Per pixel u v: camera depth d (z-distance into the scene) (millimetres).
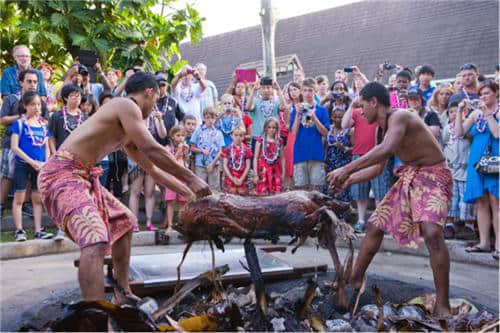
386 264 5121
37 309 3350
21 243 5383
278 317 3061
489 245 5113
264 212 2805
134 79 3195
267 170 6133
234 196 2891
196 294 3729
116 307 2500
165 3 10102
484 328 2742
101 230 2795
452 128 5652
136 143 2971
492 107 4980
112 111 3006
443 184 3412
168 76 9812
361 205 6035
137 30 9586
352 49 19141
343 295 3213
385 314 3055
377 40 18719
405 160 3553
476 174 5051
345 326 2934
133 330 2523
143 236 6172
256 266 2900
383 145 3318
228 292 3646
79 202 2848
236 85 6895
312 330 2916
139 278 3719
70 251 5734
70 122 5695
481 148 5023
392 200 3611
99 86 6910
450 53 16094
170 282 3646
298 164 6180
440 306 3256
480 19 16625
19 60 6164
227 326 2850
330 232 3035
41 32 8789
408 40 17703
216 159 6344
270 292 3809
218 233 2834
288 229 2846
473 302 3529
